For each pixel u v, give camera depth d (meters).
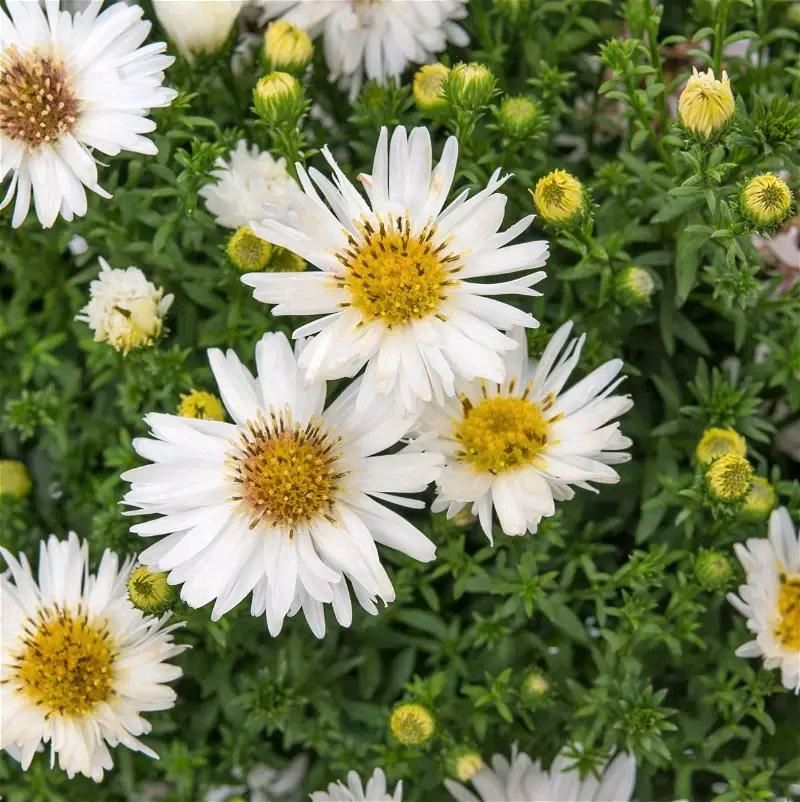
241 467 0.29
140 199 0.33
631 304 0.31
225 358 0.30
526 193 0.32
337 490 0.29
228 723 0.33
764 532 0.31
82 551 0.31
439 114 0.32
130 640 0.31
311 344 0.28
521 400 0.30
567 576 0.31
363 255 0.29
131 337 0.31
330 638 0.32
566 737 0.32
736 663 0.31
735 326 0.32
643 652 0.31
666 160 0.32
